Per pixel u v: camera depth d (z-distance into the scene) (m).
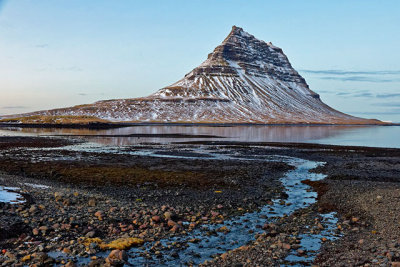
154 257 17.44
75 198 28.44
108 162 53.38
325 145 92.50
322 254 17.86
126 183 37.00
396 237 19.97
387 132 194.62
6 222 21.03
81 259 16.97
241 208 27.44
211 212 26.14
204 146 86.19
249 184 37.81
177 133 148.50
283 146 88.44
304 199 31.28
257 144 93.69
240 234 21.28
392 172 47.91
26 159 55.53
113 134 135.88
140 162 53.97
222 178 40.62
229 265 16.28
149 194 32.06
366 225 23.09
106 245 18.61
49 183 36.31
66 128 188.88
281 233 21.25
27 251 17.58
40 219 22.22
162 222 23.02
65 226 21.16
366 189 34.84
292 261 16.91
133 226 22.14
